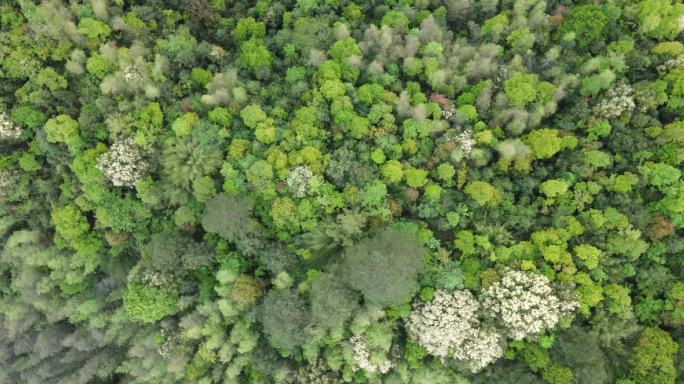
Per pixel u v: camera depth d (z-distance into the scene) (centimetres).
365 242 2669
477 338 2556
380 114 2920
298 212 2803
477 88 3011
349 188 2802
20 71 2909
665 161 2716
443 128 2919
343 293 2611
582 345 2427
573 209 2766
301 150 2839
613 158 2847
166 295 2833
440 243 2867
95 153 2838
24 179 3053
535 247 2725
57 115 2983
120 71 3006
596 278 2630
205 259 2844
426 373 2670
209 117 2939
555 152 2845
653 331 2573
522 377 2541
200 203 2955
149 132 2852
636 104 2900
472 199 2836
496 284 2603
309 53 3164
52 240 3212
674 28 3003
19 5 3092
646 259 2688
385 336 2631
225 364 3023
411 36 3070
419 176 2753
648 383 2492
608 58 2995
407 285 2522
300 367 2795
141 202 2958
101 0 3077
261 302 2853
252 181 2798
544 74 3081
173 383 3100
